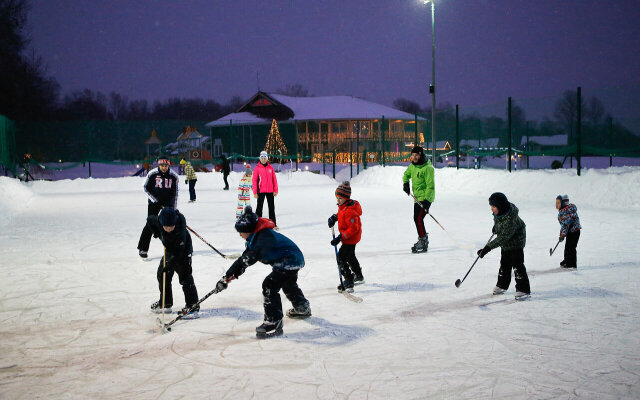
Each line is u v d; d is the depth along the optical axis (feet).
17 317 18.40
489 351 14.49
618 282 21.66
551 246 30.22
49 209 58.85
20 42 154.20
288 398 11.93
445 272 24.38
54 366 14.08
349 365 13.76
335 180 114.52
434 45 81.00
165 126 196.03
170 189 29.19
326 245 32.24
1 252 30.89
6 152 92.32
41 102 163.84
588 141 116.16
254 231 16.42
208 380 13.03
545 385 12.30
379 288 21.66
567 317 17.29
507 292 20.57
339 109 189.26
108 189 95.50
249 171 46.50
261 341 15.74
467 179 74.59
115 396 12.22
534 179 63.87
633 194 50.90
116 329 17.06
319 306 19.24
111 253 30.50
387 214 48.60
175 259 17.67
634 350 14.34
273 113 192.75
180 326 17.24
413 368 13.46
